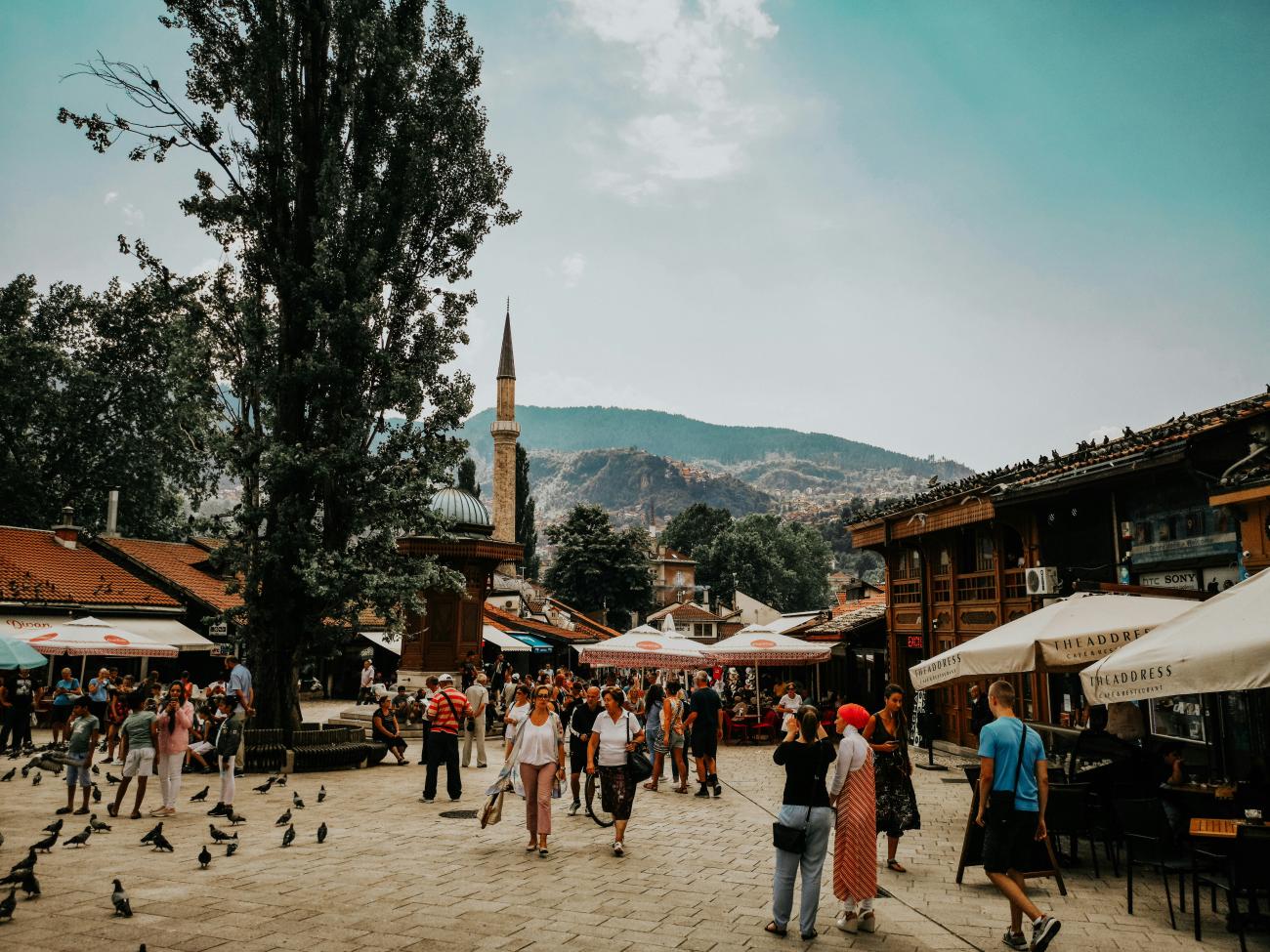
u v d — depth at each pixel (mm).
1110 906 7863
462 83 20859
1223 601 7301
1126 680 7219
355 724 24875
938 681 10977
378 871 8938
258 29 18875
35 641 21250
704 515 119875
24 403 39500
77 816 11930
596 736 10281
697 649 24344
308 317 18734
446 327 20922
